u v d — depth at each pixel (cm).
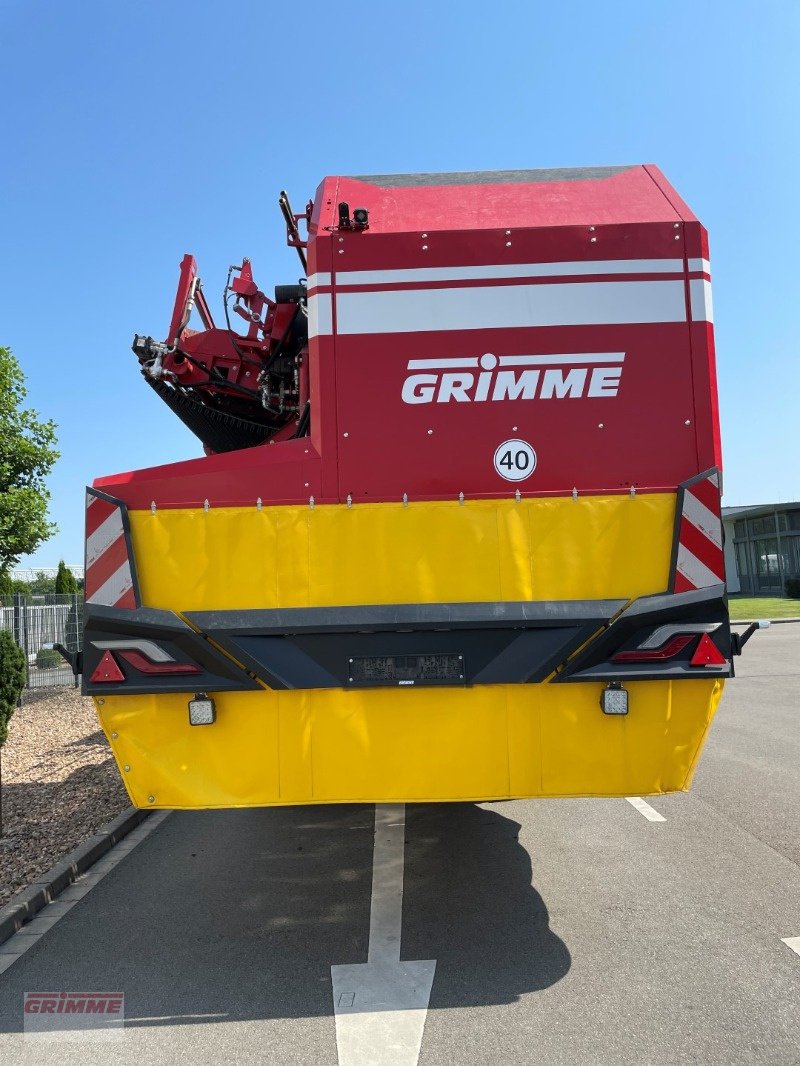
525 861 479
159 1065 279
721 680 346
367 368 367
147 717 345
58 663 1506
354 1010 311
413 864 482
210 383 637
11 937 390
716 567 348
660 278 369
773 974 331
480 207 393
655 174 418
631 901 412
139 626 342
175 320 645
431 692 343
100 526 349
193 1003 321
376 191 413
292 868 484
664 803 596
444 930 385
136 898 441
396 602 348
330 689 342
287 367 625
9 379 2359
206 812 619
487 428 365
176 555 351
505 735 342
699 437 364
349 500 356
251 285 619
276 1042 291
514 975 336
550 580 350
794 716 965
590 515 353
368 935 382
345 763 342
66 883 461
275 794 342
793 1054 275
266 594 350
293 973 344
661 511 354
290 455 364
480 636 343
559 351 366
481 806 605
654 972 335
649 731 343
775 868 457
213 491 357
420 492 362
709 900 411
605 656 340
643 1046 281
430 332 368
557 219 377
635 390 365
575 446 364
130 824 575
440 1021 301
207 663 340
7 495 2208
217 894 444
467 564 350
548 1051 279
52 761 791
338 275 370
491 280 368
